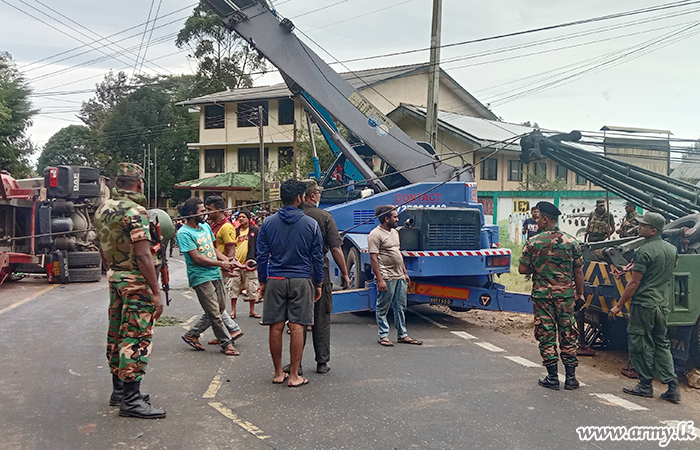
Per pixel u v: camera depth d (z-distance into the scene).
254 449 4.15
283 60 10.72
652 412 5.31
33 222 13.75
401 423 4.74
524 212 20.58
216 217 8.55
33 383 5.56
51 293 12.09
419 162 10.61
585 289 7.27
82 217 14.68
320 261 5.80
